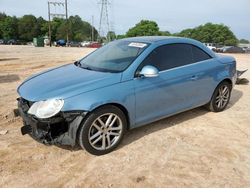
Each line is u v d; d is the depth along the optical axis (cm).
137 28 10356
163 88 480
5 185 354
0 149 434
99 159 416
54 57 1934
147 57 470
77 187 354
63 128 401
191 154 436
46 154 425
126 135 492
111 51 519
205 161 417
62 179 369
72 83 419
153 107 476
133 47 495
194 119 573
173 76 494
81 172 384
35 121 393
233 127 541
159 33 10250
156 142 470
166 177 376
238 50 4534
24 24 10950
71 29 11275
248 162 418
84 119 399
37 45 5012
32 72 1143
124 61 466
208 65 560
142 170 391
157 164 406
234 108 654
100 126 418
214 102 598
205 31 10756
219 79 583
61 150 436
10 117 561
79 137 404
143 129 517
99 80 422
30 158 413
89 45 6178
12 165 395
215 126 543
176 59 511
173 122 554
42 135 393
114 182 364
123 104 430
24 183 359
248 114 615
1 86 842
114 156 424
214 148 456
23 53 2327
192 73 525
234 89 854
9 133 491
